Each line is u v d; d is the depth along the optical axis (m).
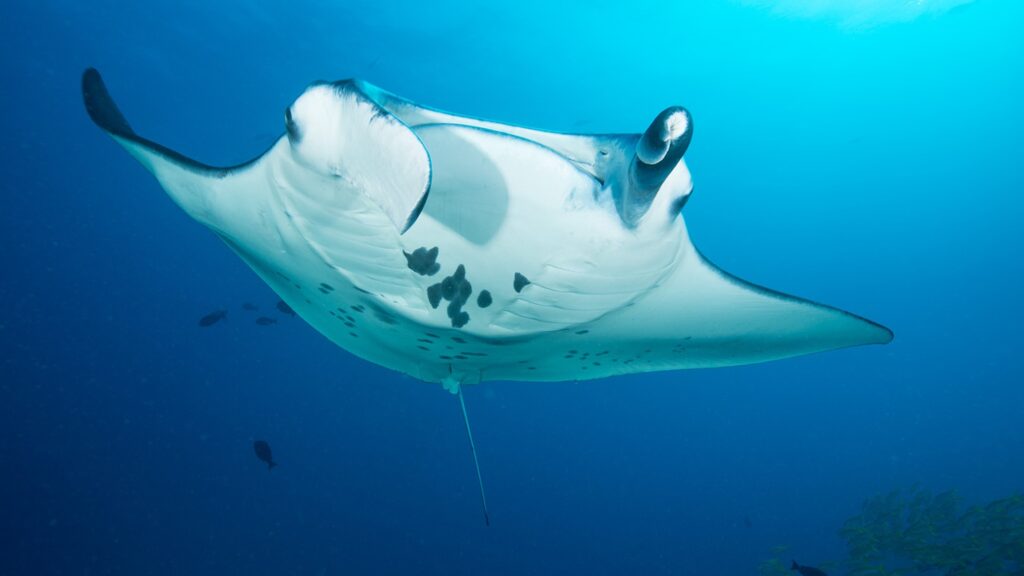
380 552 13.08
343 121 1.17
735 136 18.20
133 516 12.51
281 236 2.02
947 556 5.44
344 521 14.24
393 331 2.46
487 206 1.59
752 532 16.55
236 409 21.33
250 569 11.32
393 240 1.77
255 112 16.27
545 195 1.54
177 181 2.06
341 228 1.76
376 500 16.00
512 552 14.84
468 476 19.84
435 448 21.14
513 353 2.52
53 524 11.49
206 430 19.02
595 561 15.11
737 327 2.50
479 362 2.66
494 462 22.03
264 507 14.21
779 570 6.77
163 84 15.38
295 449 18.80
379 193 1.06
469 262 1.81
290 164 1.54
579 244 1.66
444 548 14.09
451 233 1.71
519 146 1.46
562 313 2.05
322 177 1.49
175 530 12.26
